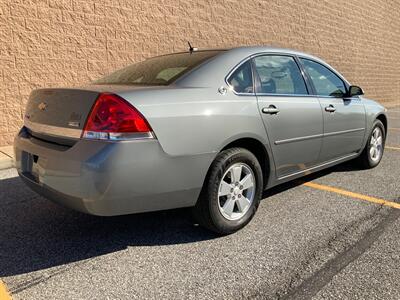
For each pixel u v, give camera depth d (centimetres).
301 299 250
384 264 292
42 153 304
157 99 294
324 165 463
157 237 340
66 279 273
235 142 348
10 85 663
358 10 1627
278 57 411
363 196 446
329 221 373
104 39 766
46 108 320
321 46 1418
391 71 1978
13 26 652
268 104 367
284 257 303
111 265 292
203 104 316
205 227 339
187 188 305
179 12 890
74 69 734
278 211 398
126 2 789
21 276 277
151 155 282
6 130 668
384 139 589
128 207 283
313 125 421
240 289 261
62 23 706
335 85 484
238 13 1044
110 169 267
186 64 354
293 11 1252
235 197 341
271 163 376
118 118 273
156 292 258
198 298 251
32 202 424
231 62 358
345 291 258
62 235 344
